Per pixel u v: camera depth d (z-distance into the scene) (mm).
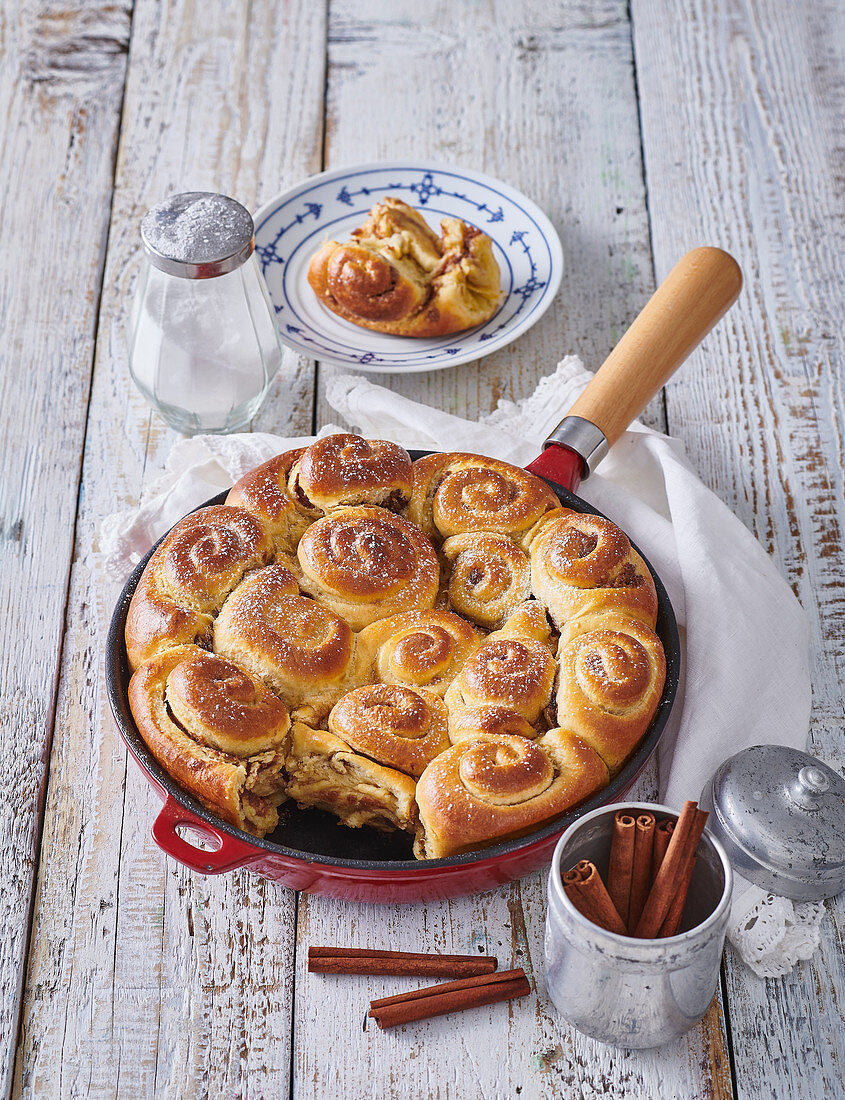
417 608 921
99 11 1426
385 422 1123
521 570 937
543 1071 868
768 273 1253
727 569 1000
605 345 1195
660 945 795
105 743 988
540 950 907
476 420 1148
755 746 930
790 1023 886
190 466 1095
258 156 1325
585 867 832
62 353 1196
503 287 1208
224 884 931
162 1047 877
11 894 929
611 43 1412
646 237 1271
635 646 897
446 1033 879
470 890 882
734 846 897
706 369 1194
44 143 1328
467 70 1390
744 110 1363
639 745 885
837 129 1351
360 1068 869
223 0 1438
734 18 1431
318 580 919
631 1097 861
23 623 1047
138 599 916
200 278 1054
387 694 883
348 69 1389
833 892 899
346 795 881
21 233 1267
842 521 1108
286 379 1178
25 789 969
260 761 865
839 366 1197
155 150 1327
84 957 905
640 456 1092
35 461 1132
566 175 1313
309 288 1211
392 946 910
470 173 1265
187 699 867
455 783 851
